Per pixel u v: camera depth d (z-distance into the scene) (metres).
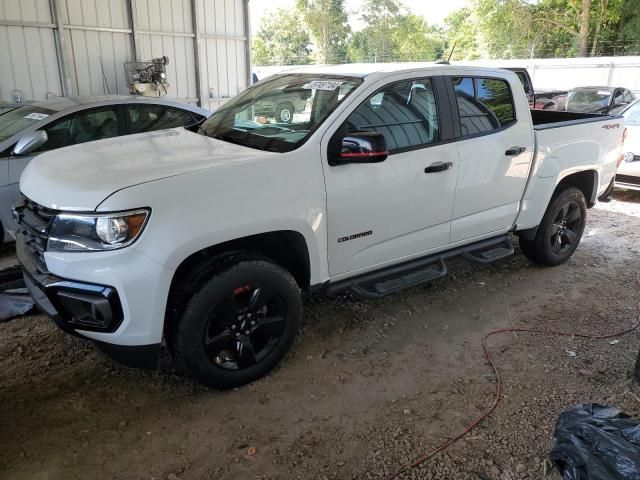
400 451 2.87
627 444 2.31
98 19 10.57
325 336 4.02
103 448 2.83
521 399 3.33
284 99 3.95
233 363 3.33
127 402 3.21
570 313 4.50
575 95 16.28
